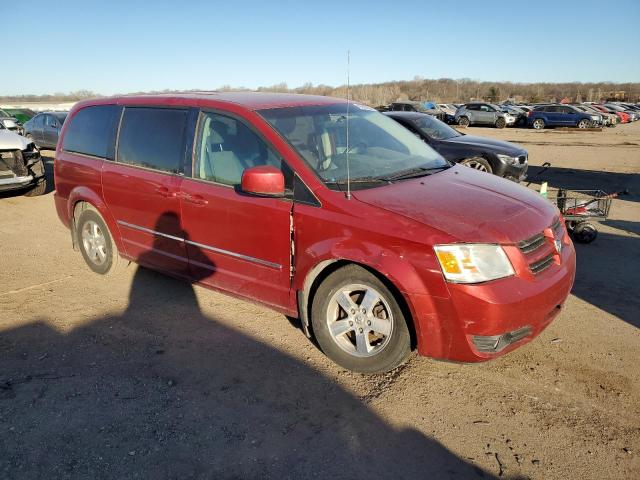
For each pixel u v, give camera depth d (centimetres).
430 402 308
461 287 286
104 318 425
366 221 313
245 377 337
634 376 334
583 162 1495
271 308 381
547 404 306
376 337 346
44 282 507
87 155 504
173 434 283
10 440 280
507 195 356
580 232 625
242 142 379
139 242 463
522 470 255
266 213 355
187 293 471
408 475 252
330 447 272
